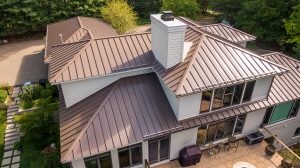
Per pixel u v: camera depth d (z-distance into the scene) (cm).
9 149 2081
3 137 2194
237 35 2356
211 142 1859
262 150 1878
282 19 3488
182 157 1694
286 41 3372
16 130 2262
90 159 1493
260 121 1956
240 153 1848
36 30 4206
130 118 1534
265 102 1797
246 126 1914
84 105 1636
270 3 3653
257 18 3847
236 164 1712
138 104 1606
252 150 1875
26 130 2038
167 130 1522
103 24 3275
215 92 1573
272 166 1747
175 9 4000
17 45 3888
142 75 1748
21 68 3225
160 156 1730
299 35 3111
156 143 1631
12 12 3716
